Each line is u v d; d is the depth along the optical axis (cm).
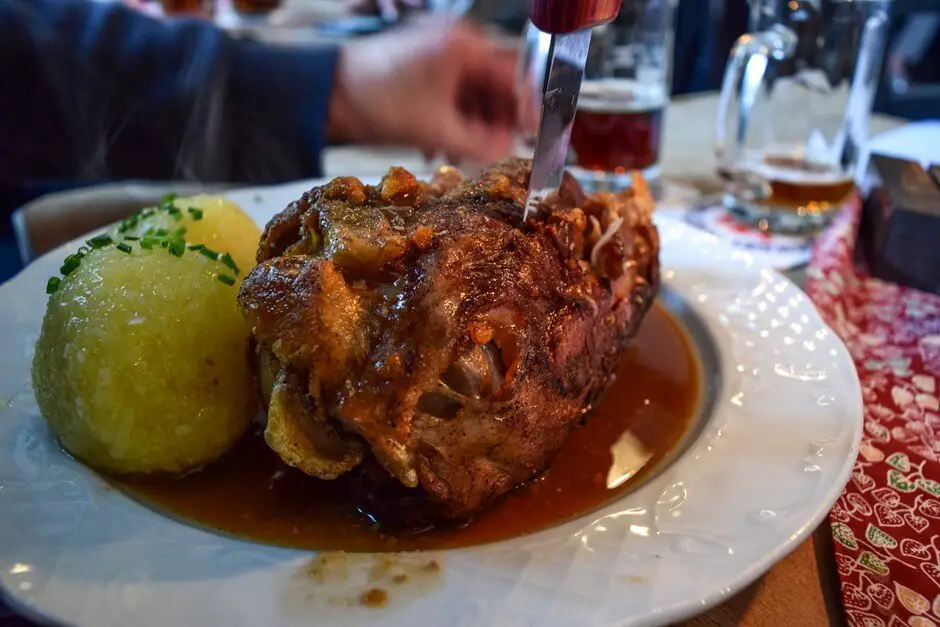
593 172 56
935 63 104
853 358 37
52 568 22
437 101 62
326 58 61
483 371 24
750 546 22
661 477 26
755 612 24
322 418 24
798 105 52
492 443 25
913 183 46
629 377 34
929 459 30
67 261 29
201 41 59
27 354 30
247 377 28
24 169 59
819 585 25
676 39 107
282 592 21
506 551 23
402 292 24
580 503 27
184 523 24
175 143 58
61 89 57
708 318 36
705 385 33
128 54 57
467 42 64
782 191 50
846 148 51
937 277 43
